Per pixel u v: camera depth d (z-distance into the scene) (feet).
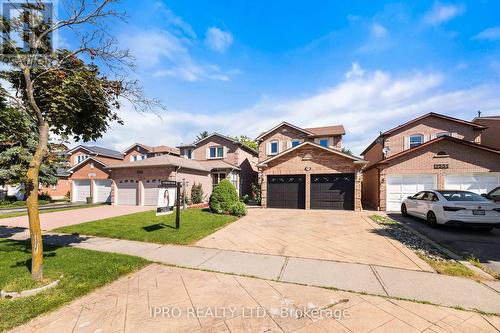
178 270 16.94
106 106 18.66
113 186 67.62
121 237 26.61
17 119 19.35
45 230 30.78
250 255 20.49
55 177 81.87
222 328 10.18
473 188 46.06
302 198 54.70
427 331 9.98
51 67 15.79
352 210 50.83
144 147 101.71
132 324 10.49
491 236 26.55
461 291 13.61
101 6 15.64
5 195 79.92
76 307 11.93
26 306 11.75
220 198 45.09
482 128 55.72
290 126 72.95
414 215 36.83
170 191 31.68
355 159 49.93
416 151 48.52
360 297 12.91
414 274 16.10
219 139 84.84
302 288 14.03
